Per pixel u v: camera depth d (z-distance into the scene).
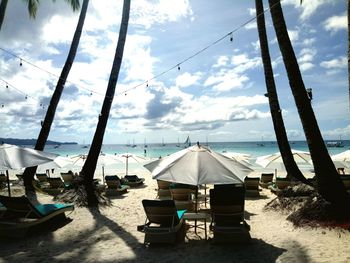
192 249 6.00
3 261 5.54
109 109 11.31
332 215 6.72
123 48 11.80
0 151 7.34
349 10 6.33
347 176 11.62
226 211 6.38
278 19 8.02
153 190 14.59
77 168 31.78
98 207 9.93
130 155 17.53
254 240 6.39
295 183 10.24
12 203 7.04
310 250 5.51
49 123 13.34
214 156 6.39
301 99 7.52
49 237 6.91
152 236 6.25
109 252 5.94
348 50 6.38
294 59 7.77
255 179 12.22
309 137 7.33
